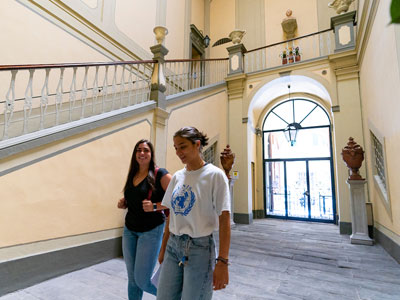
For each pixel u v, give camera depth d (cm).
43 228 238
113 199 317
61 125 263
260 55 811
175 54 742
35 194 233
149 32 623
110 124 320
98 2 477
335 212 670
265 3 861
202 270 109
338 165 527
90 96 433
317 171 733
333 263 303
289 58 726
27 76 347
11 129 284
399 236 292
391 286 235
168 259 120
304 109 776
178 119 477
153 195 162
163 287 115
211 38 958
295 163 766
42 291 216
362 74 497
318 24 749
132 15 567
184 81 705
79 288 224
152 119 399
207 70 804
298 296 214
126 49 537
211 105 617
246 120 667
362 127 514
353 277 257
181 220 116
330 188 705
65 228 259
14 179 218
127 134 345
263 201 780
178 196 119
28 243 226
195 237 112
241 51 707
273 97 777
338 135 536
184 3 817
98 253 293
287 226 598
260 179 795
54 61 386
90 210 287
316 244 404
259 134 816
